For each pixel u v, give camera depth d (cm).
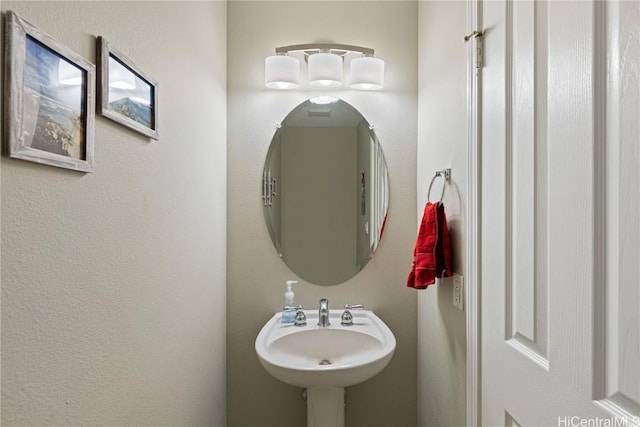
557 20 79
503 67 100
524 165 91
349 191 183
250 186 182
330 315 178
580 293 72
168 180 111
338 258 182
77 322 69
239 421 181
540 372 84
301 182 183
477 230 114
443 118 146
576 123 73
